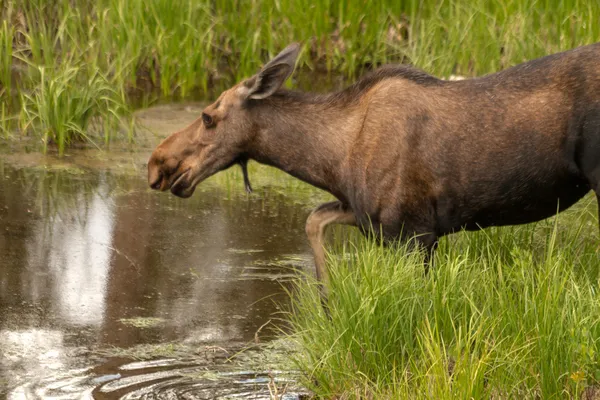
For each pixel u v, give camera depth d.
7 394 20.05
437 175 21.59
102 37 44.94
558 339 18.39
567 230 26.88
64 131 37.31
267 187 34.88
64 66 40.81
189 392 20.33
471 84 21.77
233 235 30.06
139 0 45.94
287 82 44.72
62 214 31.03
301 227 30.94
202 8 47.41
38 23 46.50
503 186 21.39
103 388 20.44
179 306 24.97
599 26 40.56
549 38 41.19
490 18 43.25
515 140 21.09
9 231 29.38
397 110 21.84
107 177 34.69
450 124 21.48
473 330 19.84
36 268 26.89
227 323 24.03
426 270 22.03
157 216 31.39
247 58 46.41
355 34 47.75
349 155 22.52
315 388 20.02
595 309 19.20
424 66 39.16
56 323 23.66
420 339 19.78
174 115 42.03
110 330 23.42
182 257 28.19
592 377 18.52
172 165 24.00
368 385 19.44
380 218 22.11
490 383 18.28
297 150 23.12
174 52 45.62
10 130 39.25
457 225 22.17
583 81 20.69
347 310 20.39
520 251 23.39
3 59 43.31
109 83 41.06
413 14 46.53
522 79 21.36
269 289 26.11
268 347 22.69
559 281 20.39
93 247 28.59
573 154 20.89
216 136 23.55
